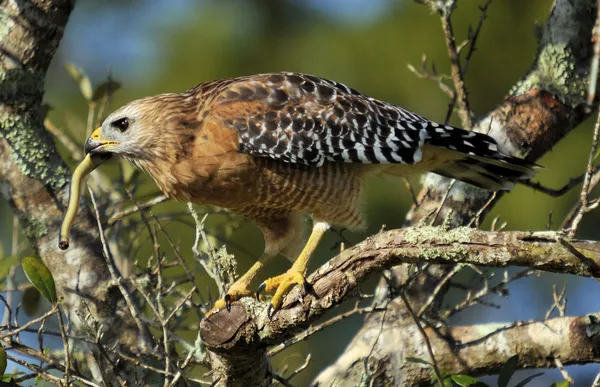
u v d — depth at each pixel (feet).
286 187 30.55
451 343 33.04
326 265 24.95
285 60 49.78
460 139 31.27
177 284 30.60
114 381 30.58
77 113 48.65
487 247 22.63
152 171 30.48
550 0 48.14
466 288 33.58
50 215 32.71
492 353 32.65
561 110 35.32
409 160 31.24
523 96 35.63
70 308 32.19
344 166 31.27
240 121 29.84
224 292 28.94
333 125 30.71
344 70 49.34
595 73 20.44
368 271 24.34
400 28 49.08
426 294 33.37
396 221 47.09
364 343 33.53
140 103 30.32
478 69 49.11
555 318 32.50
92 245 32.81
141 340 31.65
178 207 45.21
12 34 32.65
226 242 37.81
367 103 31.53
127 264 34.42
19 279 36.52
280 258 47.57
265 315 25.80
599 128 21.34
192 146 29.76
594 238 48.44
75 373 26.03
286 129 30.14
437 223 34.55
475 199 34.83
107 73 42.96
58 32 33.12
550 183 46.93
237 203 30.91
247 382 27.50
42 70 33.04
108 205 35.88
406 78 48.67
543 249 22.13
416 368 32.81
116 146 30.14
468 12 48.57
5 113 32.58
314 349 46.83
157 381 30.68
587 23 34.86
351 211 31.53
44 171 32.83
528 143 35.04
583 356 31.76
